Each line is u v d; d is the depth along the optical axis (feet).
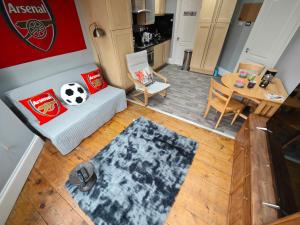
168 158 5.90
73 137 6.08
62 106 6.51
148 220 4.22
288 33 6.81
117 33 7.82
